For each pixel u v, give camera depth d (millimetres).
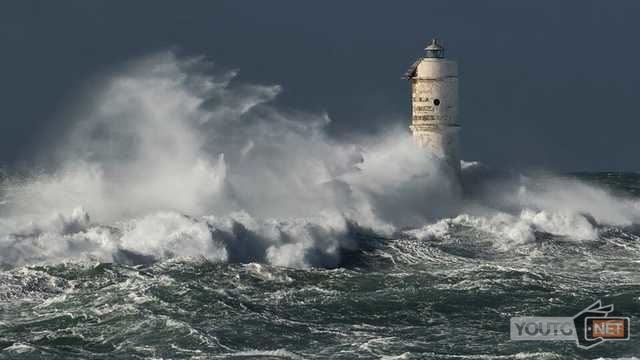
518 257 190625
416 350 137500
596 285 169625
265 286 164875
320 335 143750
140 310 148375
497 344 140500
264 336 142625
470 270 174375
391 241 197750
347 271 173500
